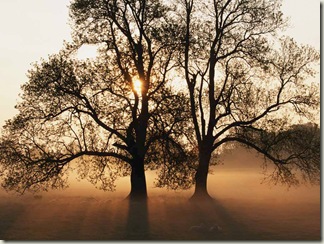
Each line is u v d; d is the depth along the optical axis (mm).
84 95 50469
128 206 49469
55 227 37625
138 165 52281
